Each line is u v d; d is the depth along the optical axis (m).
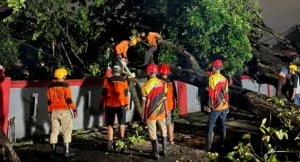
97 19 13.58
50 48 14.20
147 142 7.34
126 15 13.94
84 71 13.56
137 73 11.34
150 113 6.06
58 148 7.09
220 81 6.51
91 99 9.37
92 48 13.87
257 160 5.40
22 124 7.88
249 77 14.91
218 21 11.49
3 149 4.99
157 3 12.59
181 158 6.20
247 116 10.89
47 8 12.84
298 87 9.13
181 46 12.41
